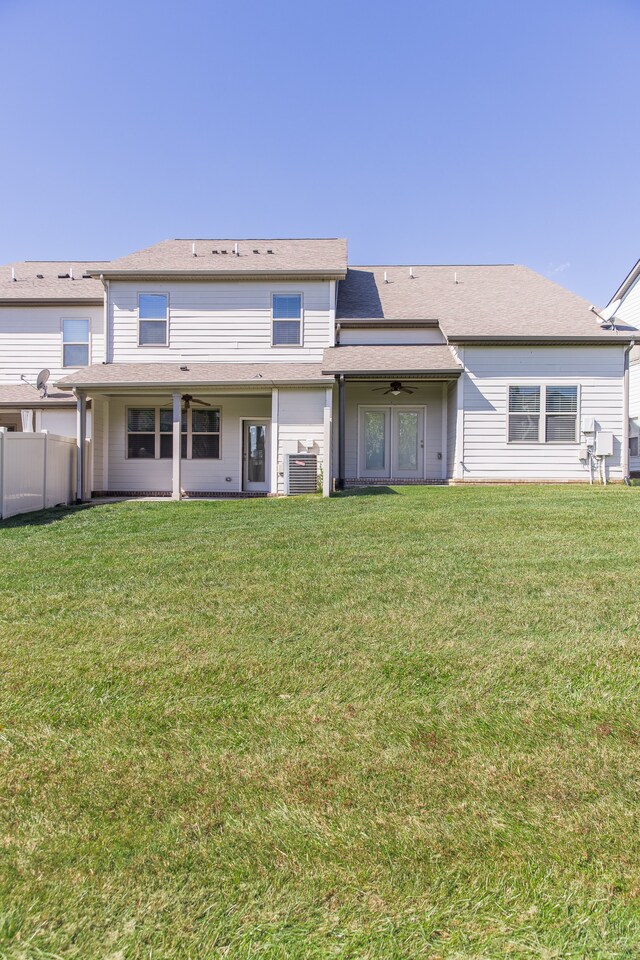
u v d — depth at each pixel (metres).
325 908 1.55
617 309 19.41
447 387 14.25
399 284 16.62
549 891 1.59
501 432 13.10
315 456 12.12
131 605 4.20
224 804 1.97
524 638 3.45
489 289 16.11
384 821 1.88
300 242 16.50
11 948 1.44
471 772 2.14
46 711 2.64
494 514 8.13
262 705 2.68
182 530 7.54
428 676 2.96
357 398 14.57
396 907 1.55
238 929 1.48
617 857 1.71
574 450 13.04
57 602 4.28
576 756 2.24
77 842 1.79
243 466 14.57
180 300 14.27
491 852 1.74
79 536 7.23
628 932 1.46
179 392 12.44
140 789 2.06
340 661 3.15
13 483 9.33
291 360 14.22
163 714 2.61
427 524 7.46
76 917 1.52
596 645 3.33
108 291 14.27
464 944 1.44
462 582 4.68
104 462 14.30
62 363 15.23
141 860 1.71
